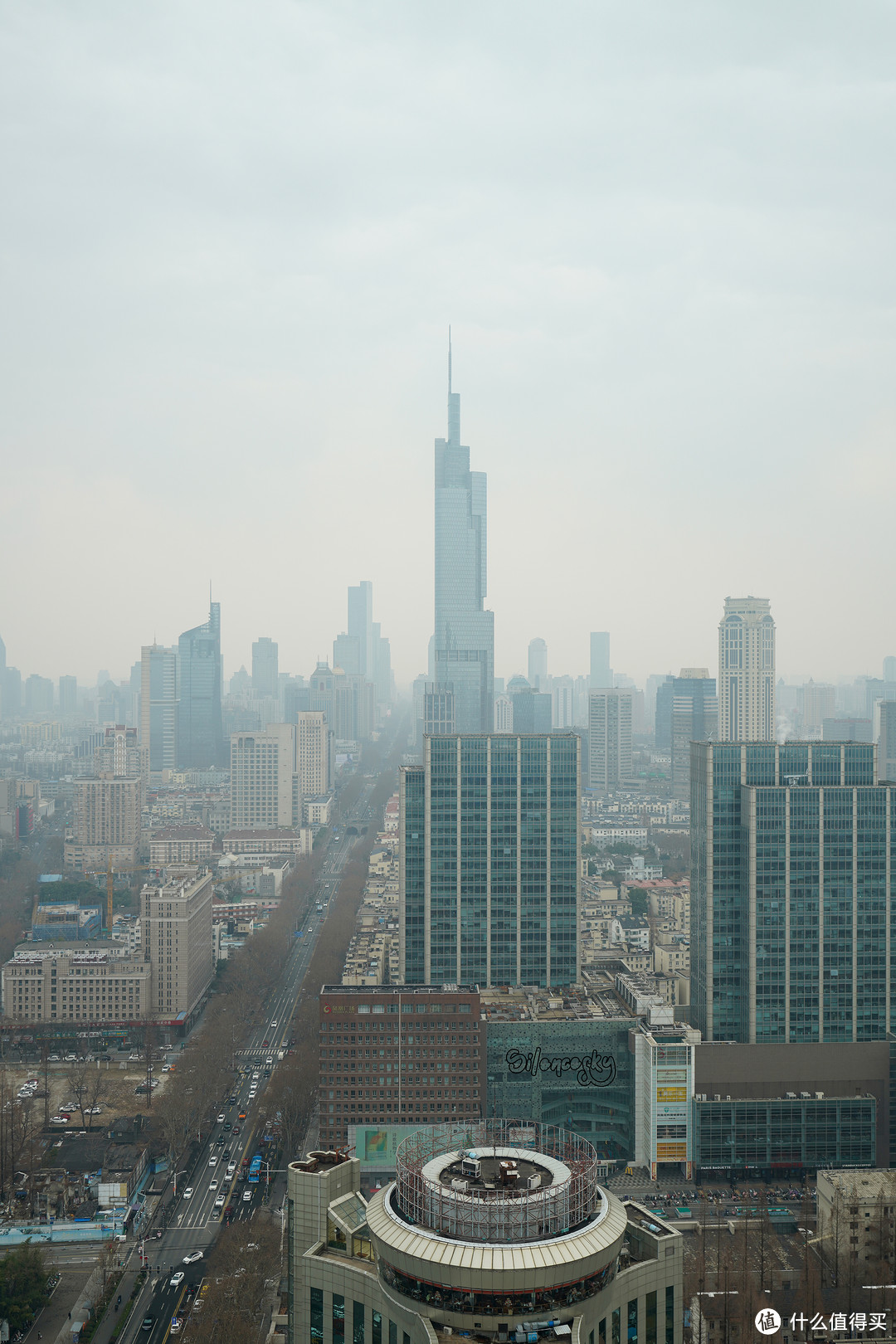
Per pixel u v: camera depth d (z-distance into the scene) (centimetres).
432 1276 12875
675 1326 15062
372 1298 14500
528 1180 14100
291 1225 16062
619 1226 13712
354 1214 15875
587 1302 13075
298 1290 15775
